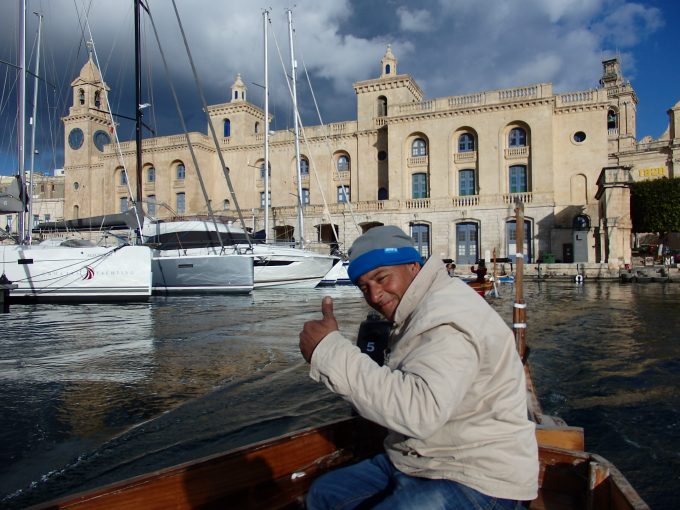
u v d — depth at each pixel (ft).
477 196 137.08
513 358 6.39
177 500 7.80
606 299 69.87
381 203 144.56
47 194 239.71
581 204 137.59
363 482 6.94
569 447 11.18
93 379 24.76
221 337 37.35
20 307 59.82
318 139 170.19
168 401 21.08
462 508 5.98
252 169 179.83
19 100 65.31
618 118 178.40
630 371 26.21
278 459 9.15
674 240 156.04
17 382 24.21
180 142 181.37
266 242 89.71
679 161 159.84
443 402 5.54
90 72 203.82
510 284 106.42
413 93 167.84
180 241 82.58
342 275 106.22
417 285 6.81
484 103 142.20
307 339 6.48
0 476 14.06
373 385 5.79
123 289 63.93
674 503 12.57
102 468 14.57
